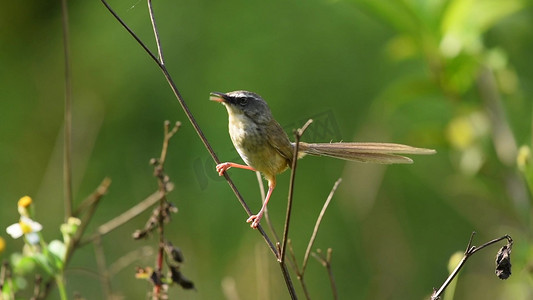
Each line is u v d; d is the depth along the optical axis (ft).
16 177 44.57
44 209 40.81
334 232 42.57
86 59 44.19
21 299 24.63
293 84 42.37
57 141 41.75
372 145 25.29
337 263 42.45
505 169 31.78
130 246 40.86
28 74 46.68
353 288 42.14
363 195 39.50
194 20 43.34
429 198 44.04
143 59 42.98
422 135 32.42
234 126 26.50
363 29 43.91
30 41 47.57
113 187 42.70
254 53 42.73
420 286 42.50
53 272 23.48
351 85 42.98
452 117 34.40
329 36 43.60
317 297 41.57
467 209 42.98
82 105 42.50
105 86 43.32
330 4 43.75
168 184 23.09
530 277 28.68
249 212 21.33
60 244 23.94
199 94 42.06
